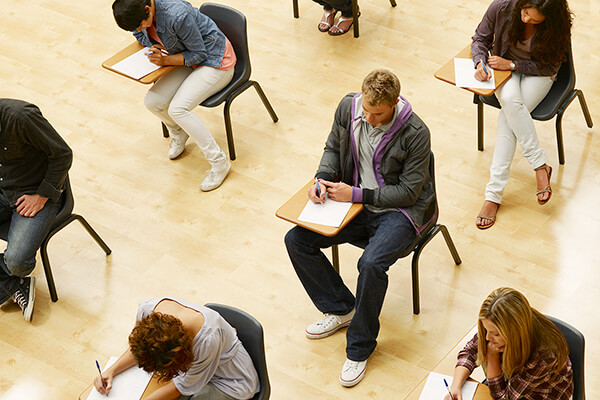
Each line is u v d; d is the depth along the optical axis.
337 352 3.48
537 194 4.00
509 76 3.80
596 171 4.18
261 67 5.06
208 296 3.77
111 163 4.52
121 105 4.90
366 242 3.41
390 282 3.76
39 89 5.02
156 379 2.73
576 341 2.52
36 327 3.69
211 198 4.28
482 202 4.10
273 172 4.38
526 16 3.64
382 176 3.29
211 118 4.77
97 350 3.58
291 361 3.46
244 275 3.86
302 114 4.72
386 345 3.49
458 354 2.72
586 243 3.83
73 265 3.97
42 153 3.53
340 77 4.95
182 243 4.04
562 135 4.26
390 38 5.19
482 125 4.25
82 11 5.67
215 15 4.27
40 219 3.57
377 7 5.45
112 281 3.88
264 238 4.04
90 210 4.25
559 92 3.99
